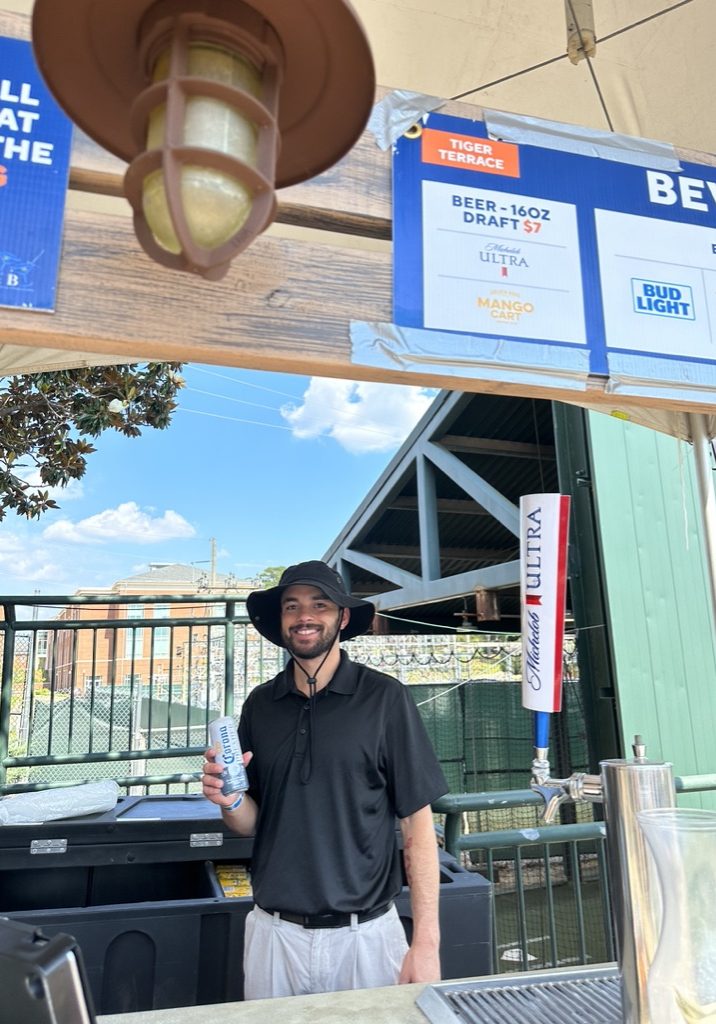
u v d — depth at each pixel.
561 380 1.10
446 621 10.74
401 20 1.97
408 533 10.53
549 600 1.10
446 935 2.25
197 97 0.58
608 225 1.18
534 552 1.12
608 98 2.14
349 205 1.05
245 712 2.17
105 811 2.61
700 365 1.18
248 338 0.95
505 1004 1.15
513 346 1.08
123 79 0.67
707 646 5.35
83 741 4.83
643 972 0.97
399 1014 1.13
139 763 5.04
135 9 0.60
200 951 2.16
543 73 2.10
